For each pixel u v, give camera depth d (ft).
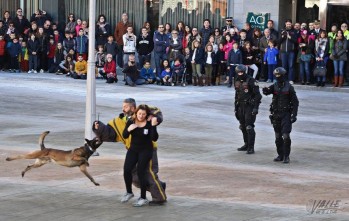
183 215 35.12
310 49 96.12
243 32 99.55
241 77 54.24
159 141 59.00
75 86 94.12
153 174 36.94
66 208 36.40
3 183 42.32
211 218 34.50
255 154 54.54
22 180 43.32
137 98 84.48
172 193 40.42
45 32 111.14
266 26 102.47
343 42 94.43
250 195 40.27
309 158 53.42
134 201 38.06
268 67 98.43
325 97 89.76
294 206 37.50
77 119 69.92
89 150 37.32
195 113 75.51
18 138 58.85
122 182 43.11
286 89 50.80
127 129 36.14
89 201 38.01
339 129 68.33
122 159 50.80
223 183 43.47
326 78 98.48
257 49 98.94
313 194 40.83
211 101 84.38
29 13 122.42
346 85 97.76
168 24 103.81
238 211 35.94
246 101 54.19
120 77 106.52
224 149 56.29
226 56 100.01
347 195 40.68
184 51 100.32
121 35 107.55
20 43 110.32
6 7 124.88
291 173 47.42
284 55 97.09
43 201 37.86
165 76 98.53
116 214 35.27
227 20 102.27
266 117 74.84
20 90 88.38
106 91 90.12
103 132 36.88
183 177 44.96
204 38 102.63
